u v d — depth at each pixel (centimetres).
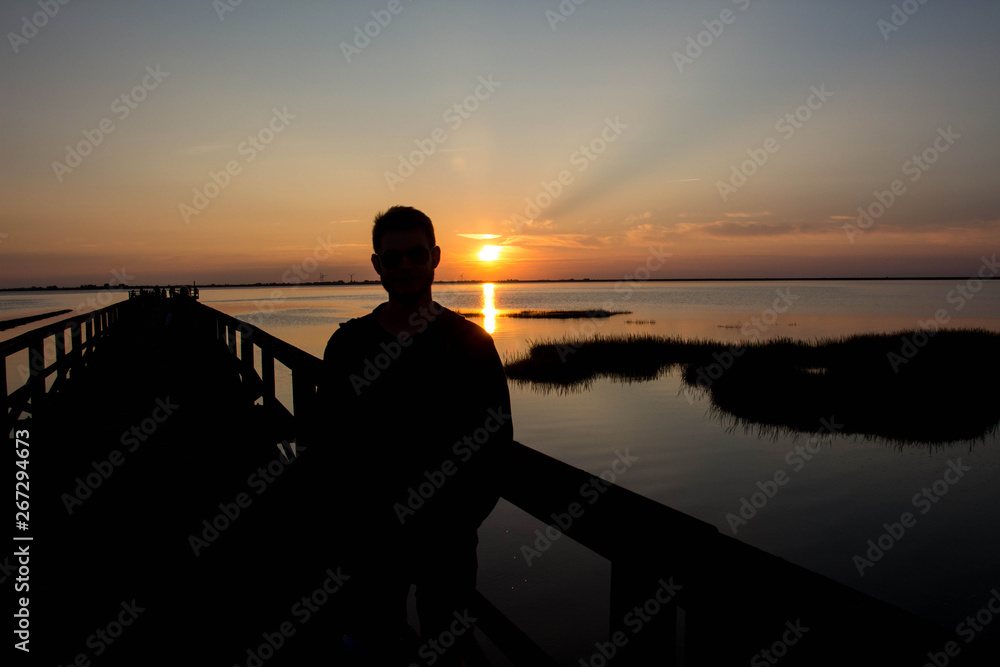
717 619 104
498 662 480
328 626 255
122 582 326
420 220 184
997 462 1197
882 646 81
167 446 591
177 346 1430
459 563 182
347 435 186
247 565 342
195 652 265
